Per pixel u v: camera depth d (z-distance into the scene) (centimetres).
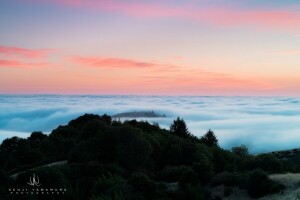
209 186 3756
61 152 6378
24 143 6756
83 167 4059
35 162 6009
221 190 3591
